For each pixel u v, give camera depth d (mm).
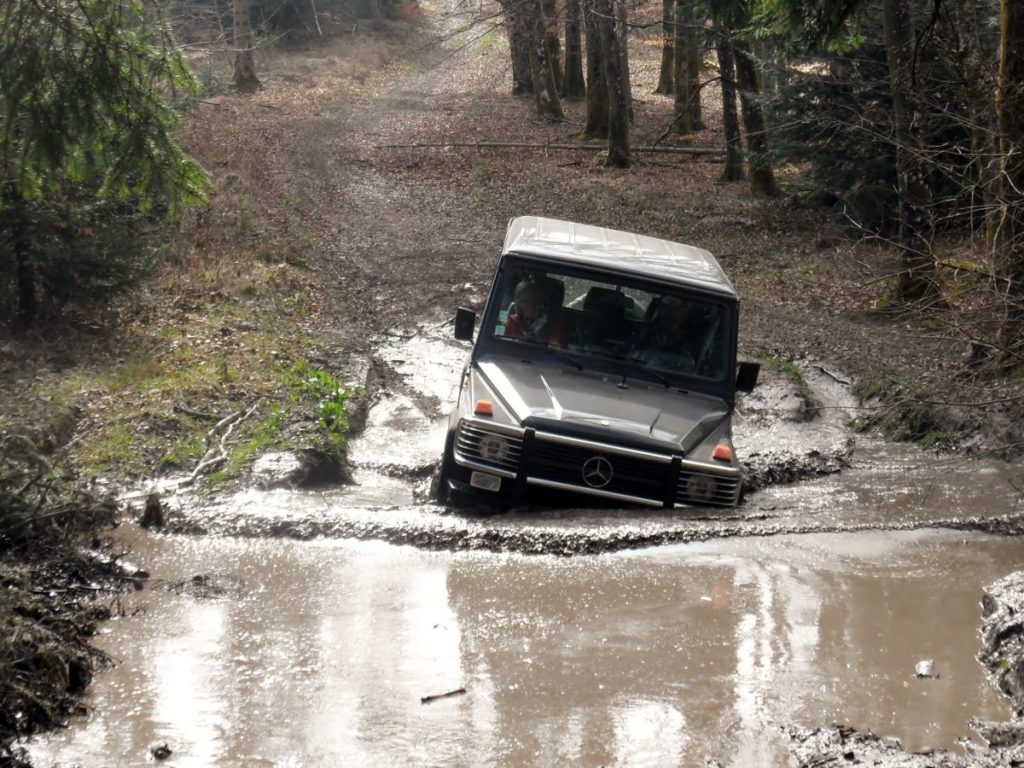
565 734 5688
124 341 16188
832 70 25828
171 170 9430
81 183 15469
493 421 9422
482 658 6570
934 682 6379
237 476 10617
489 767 5359
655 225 31094
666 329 10547
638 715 5902
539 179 38281
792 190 33781
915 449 13203
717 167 41594
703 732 5730
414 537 8719
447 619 7156
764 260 26766
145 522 9125
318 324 19422
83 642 6605
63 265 15773
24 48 8711
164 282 19984
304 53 74188
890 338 18516
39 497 8711
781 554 8477
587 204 34000
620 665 6508
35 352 15023
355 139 45500
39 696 5836
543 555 8406
